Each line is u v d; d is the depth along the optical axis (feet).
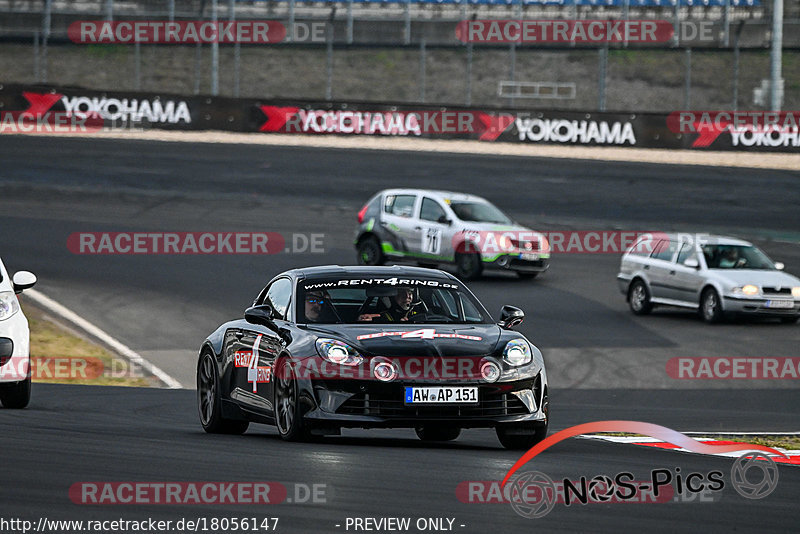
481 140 455.22
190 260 283.59
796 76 589.73
